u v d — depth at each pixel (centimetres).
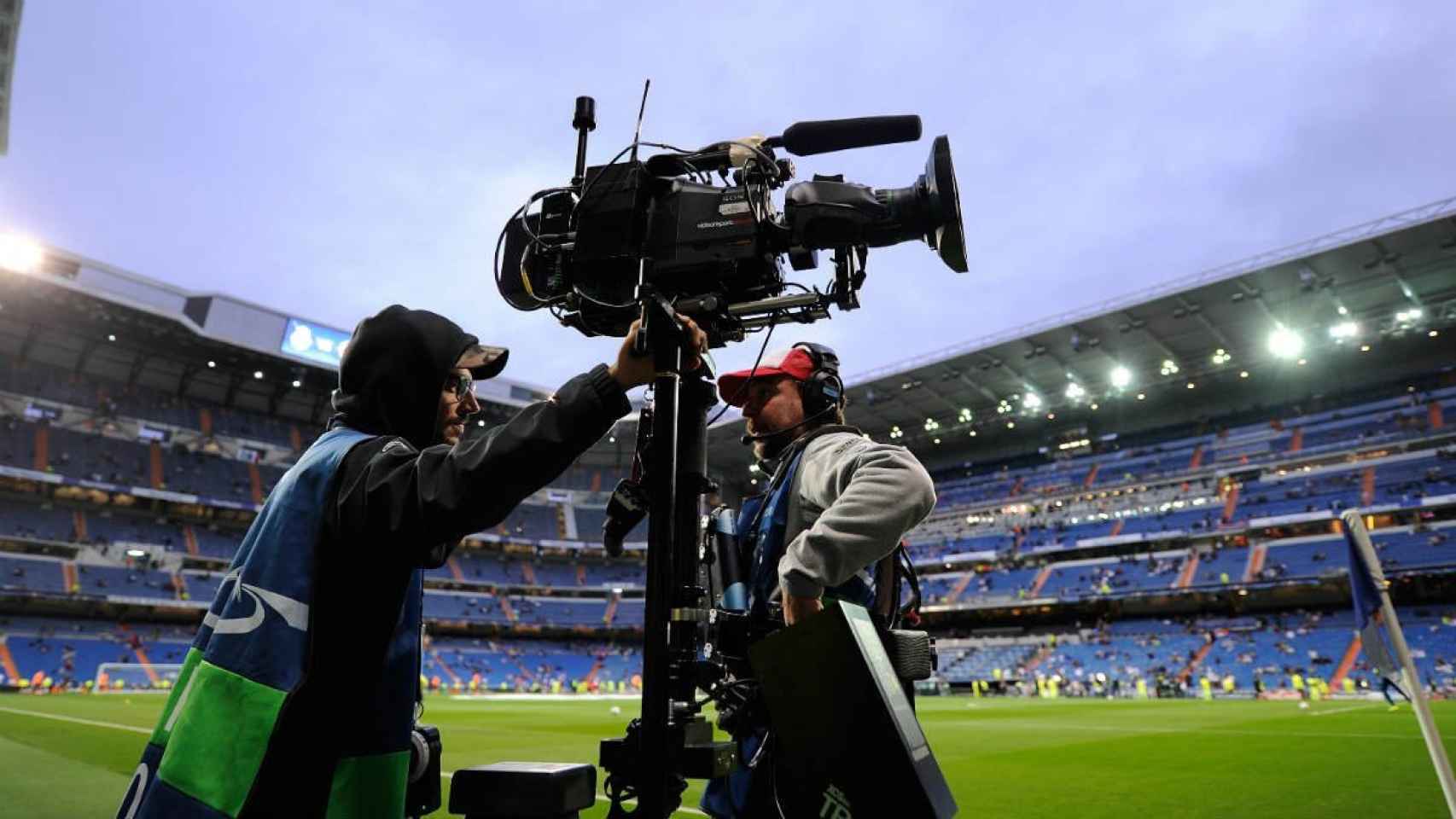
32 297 3781
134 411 4525
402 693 161
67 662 3666
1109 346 4025
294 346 4544
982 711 2245
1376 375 4034
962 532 4872
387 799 153
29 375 4253
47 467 4031
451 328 176
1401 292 3475
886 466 183
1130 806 611
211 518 4619
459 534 134
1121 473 4575
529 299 222
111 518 4294
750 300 201
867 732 127
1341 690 3222
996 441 5125
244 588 140
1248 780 734
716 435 4625
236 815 124
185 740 131
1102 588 4138
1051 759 960
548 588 5369
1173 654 3806
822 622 137
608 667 5053
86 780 735
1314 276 3406
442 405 181
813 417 232
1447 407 3778
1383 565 3441
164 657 3984
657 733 153
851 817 127
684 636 164
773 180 210
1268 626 3812
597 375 145
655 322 155
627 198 198
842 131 204
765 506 225
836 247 198
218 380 4775
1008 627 4716
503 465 130
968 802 642
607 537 190
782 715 138
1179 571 4000
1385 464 3788
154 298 4216
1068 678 3916
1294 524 3778
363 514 136
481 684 4581
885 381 4475
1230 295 3591
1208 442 4441
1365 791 647
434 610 4881
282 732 129
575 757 1070
